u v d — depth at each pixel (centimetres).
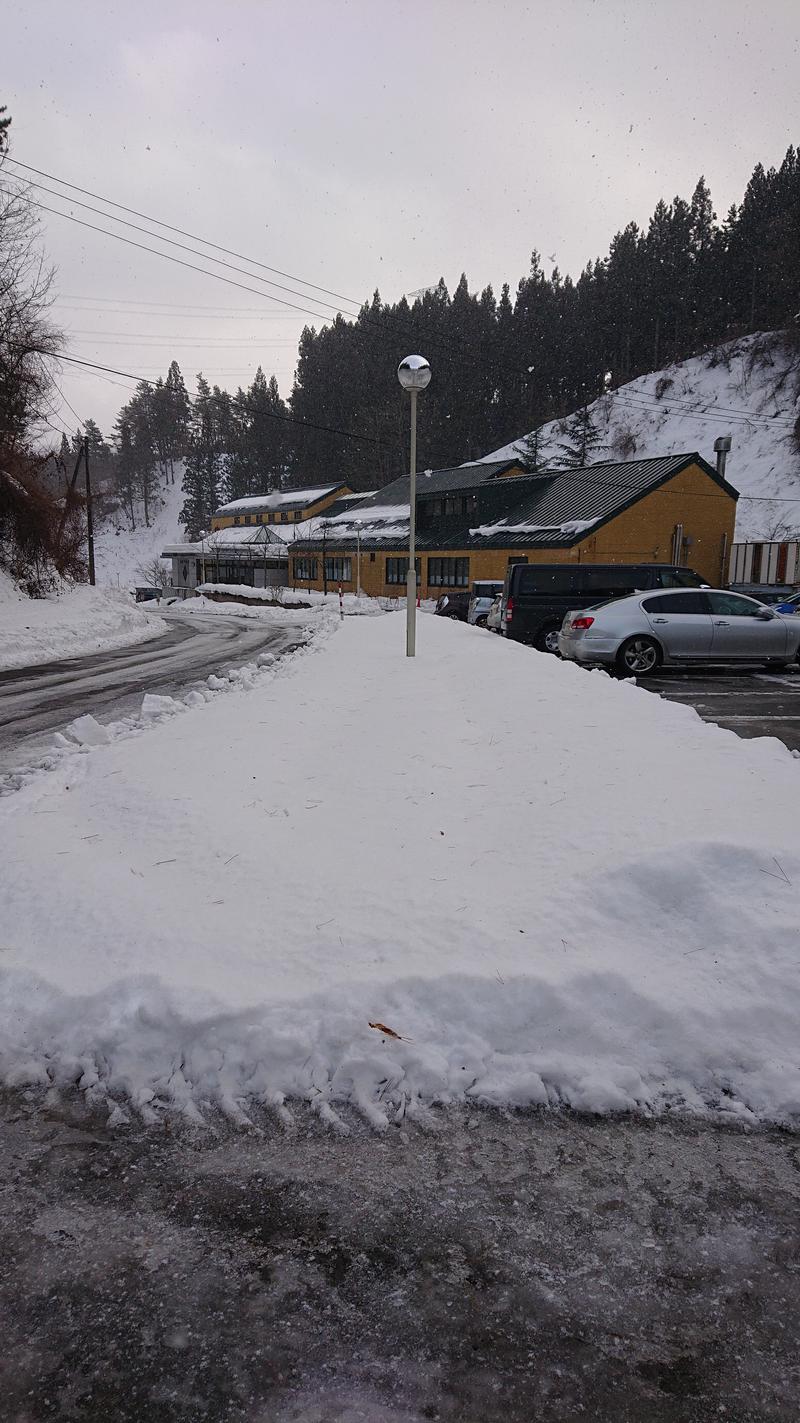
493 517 4388
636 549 3559
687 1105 245
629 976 278
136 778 537
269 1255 194
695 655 1356
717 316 9575
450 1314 178
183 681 1364
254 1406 157
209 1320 177
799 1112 241
